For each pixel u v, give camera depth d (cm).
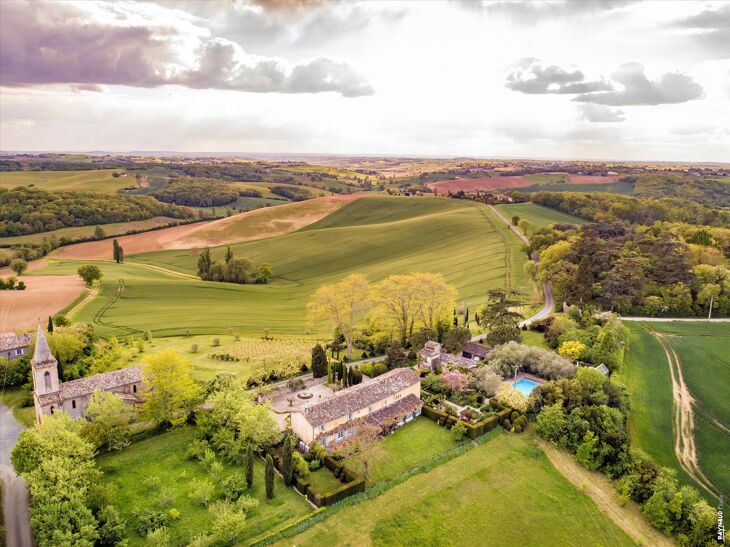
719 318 12231
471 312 12988
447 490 6300
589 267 12638
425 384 8981
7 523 5641
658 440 7519
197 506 5841
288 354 9962
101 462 6619
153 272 19825
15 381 9362
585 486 6600
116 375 8481
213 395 7581
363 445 6538
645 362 9825
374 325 11644
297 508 5884
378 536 5553
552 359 8962
